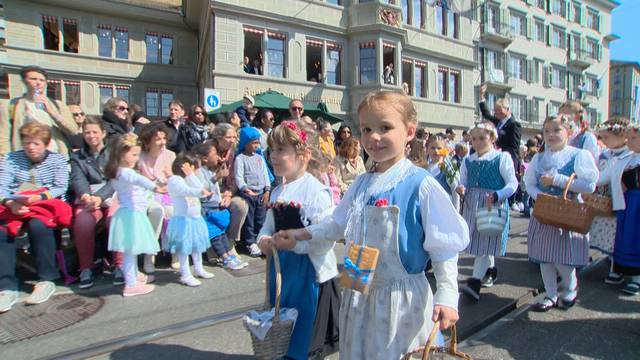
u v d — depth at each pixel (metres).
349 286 1.64
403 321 1.62
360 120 1.74
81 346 2.74
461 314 3.30
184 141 5.98
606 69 37.78
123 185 3.81
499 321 3.22
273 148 2.45
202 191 4.03
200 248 4.18
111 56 21.44
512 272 4.53
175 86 23.14
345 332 1.76
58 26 20.09
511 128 5.44
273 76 15.11
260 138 5.80
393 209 1.63
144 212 3.90
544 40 30.69
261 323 1.96
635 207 3.83
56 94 20.16
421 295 1.65
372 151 1.68
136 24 21.92
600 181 4.14
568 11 32.78
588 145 4.35
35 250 3.71
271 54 15.12
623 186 3.92
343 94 16.84
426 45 19.66
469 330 3.03
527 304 3.62
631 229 3.86
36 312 3.36
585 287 4.06
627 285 3.86
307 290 2.28
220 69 13.83
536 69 30.11
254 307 3.45
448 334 2.92
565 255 3.24
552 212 3.14
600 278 4.37
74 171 4.27
